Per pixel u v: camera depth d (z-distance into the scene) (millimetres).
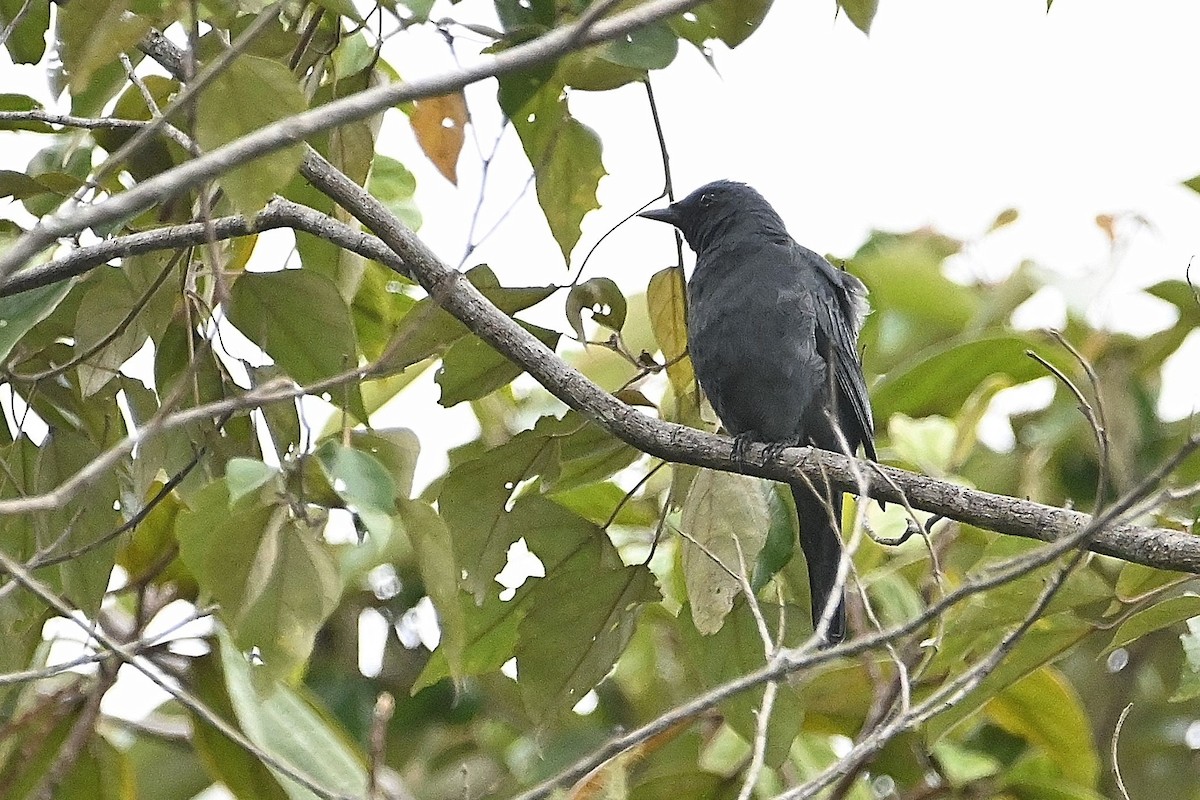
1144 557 7812
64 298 9609
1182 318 13219
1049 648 9016
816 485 9227
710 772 10570
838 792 9945
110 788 10648
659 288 10578
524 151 9672
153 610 11094
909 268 14539
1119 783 8258
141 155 9766
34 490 9672
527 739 12898
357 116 5715
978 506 8453
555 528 9797
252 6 8078
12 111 9781
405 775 12953
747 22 9281
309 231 9398
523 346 9219
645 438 9281
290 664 7969
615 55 8844
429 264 9273
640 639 13555
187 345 9484
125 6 7203
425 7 8531
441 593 8414
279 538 7871
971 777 11055
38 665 10555
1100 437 7305
